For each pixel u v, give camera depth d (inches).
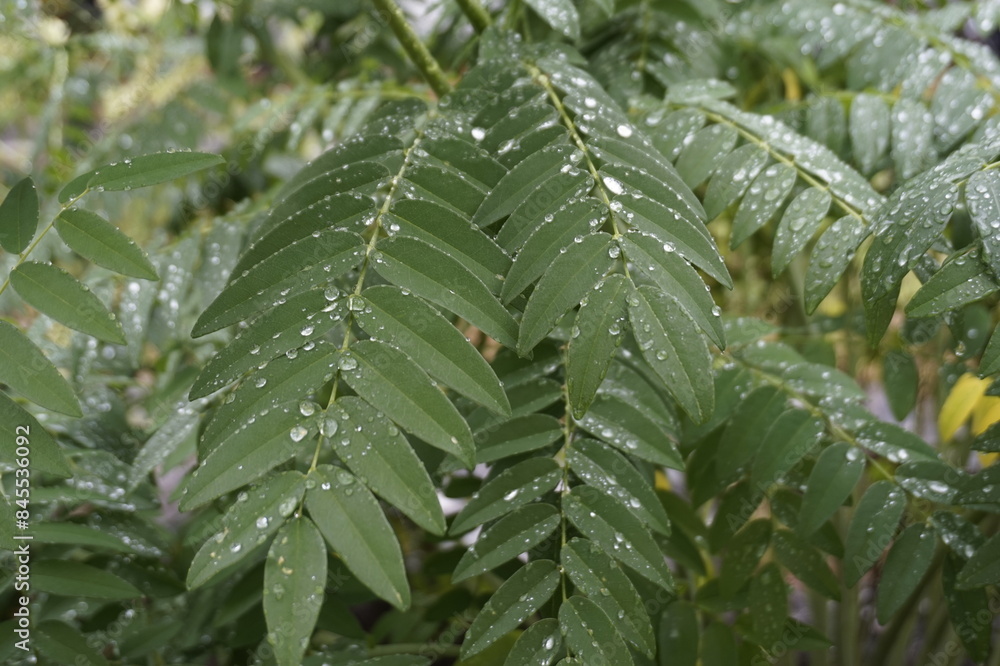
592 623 21.3
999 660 34.7
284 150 44.8
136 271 22.2
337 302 21.2
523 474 23.3
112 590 24.8
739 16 32.2
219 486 19.8
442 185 23.1
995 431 23.3
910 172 27.8
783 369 26.9
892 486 24.5
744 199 25.6
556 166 23.2
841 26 31.1
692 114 27.1
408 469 19.6
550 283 21.1
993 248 21.3
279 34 50.2
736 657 26.1
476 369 20.5
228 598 27.4
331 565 28.0
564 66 26.4
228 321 21.8
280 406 20.2
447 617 30.6
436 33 38.3
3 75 44.8
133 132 39.9
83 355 29.4
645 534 22.3
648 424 24.0
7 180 48.7
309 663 26.7
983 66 29.2
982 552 22.9
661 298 20.9
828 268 24.0
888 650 39.5
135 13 47.6
